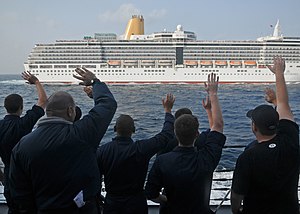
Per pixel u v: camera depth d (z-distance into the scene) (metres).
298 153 3.02
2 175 4.32
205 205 3.38
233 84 83.19
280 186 2.96
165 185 3.35
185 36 83.38
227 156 14.11
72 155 2.91
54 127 2.97
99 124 3.02
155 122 30.61
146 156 3.77
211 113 3.89
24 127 3.92
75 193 2.91
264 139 3.07
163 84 83.06
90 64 81.94
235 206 3.10
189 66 83.06
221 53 83.19
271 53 83.12
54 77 82.31
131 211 3.83
